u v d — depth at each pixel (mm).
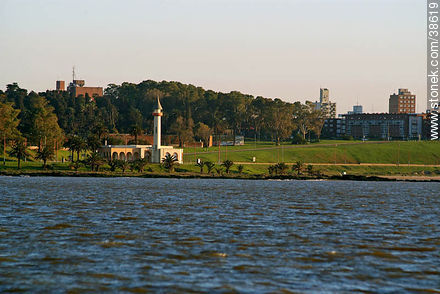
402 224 169000
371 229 156375
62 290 89625
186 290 90125
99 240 131125
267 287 92062
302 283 94812
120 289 90375
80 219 168875
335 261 111625
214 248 123000
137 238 134500
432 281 97000
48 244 124938
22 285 91938
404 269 105312
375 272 102812
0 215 175375
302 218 181875
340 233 147500
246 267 105562
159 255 115062
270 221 172000
